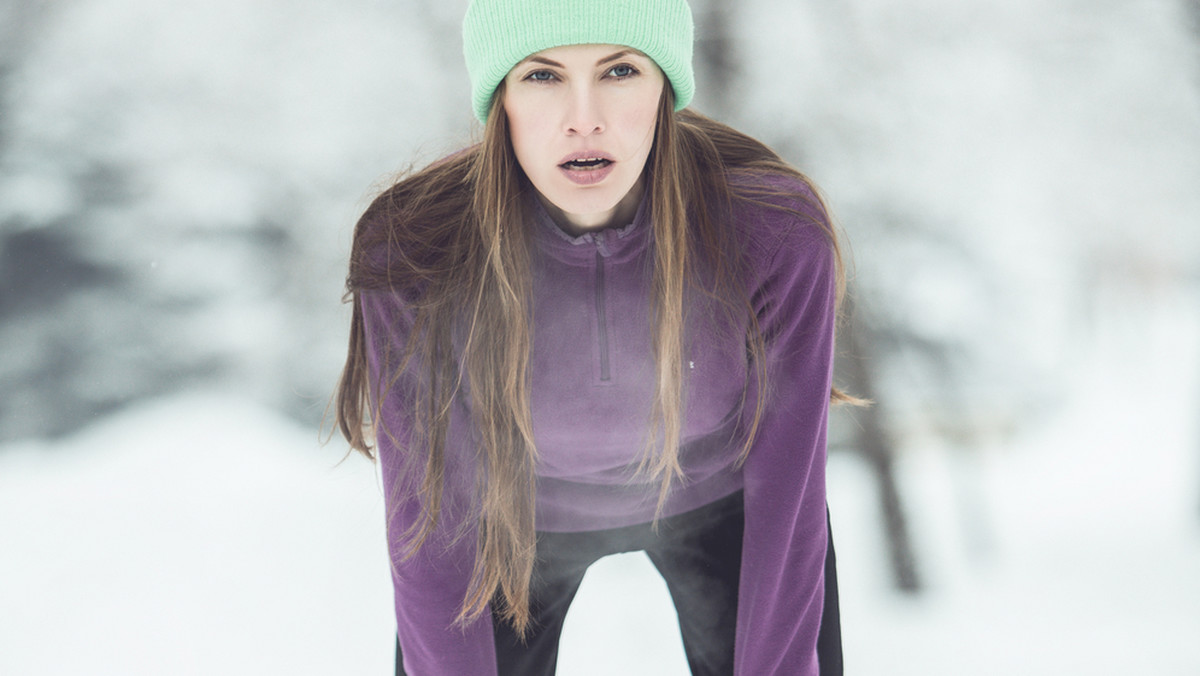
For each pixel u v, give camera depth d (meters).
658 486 1.86
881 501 6.66
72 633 5.43
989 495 8.81
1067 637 5.37
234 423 11.02
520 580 1.73
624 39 1.39
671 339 1.58
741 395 1.71
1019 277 8.81
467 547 1.68
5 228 11.94
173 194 11.61
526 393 1.64
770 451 1.68
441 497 1.64
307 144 9.05
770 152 1.73
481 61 1.48
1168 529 7.89
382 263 1.58
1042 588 6.52
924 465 8.59
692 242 1.58
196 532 7.51
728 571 1.95
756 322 1.60
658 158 1.53
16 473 10.14
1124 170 7.05
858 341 6.86
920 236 6.95
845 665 4.98
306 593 5.97
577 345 1.66
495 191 1.51
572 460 1.80
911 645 5.37
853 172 6.71
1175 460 10.36
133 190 11.79
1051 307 10.23
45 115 11.80
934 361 7.81
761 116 6.61
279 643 5.16
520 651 1.93
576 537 1.92
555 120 1.43
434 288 1.55
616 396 1.70
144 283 11.80
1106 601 6.08
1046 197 7.05
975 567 7.05
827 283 1.63
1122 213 7.16
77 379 11.79
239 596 5.96
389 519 1.65
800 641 1.74
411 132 8.46
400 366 1.58
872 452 6.77
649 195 1.59
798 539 1.71
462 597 1.67
